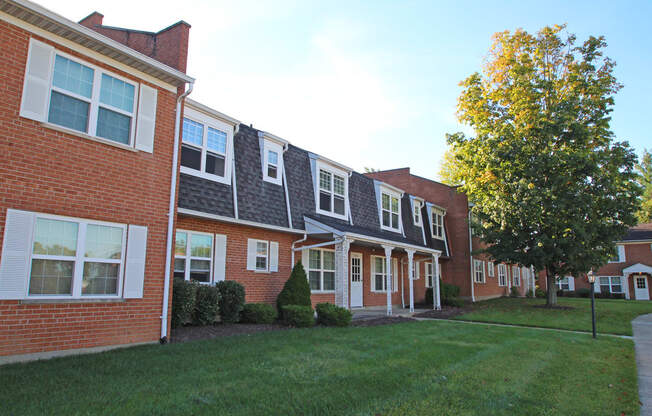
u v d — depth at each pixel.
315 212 16.03
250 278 12.90
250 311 11.58
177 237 10.90
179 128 9.44
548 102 21.02
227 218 11.87
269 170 14.58
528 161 19.70
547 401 5.64
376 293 20.20
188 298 9.79
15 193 6.64
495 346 9.67
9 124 6.67
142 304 8.28
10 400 4.68
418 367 7.12
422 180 29.30
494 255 21.70
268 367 6.62
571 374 7.31
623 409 5.50
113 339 7.74
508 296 34.25
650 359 9.34
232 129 13.04
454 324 14.12
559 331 13.73
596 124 20.30
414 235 24.14
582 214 18.95
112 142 7.98
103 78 8.11
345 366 6.93
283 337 9.43
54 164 7.16
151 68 8.74
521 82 20.03
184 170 11.38
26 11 6.87
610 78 20.47
